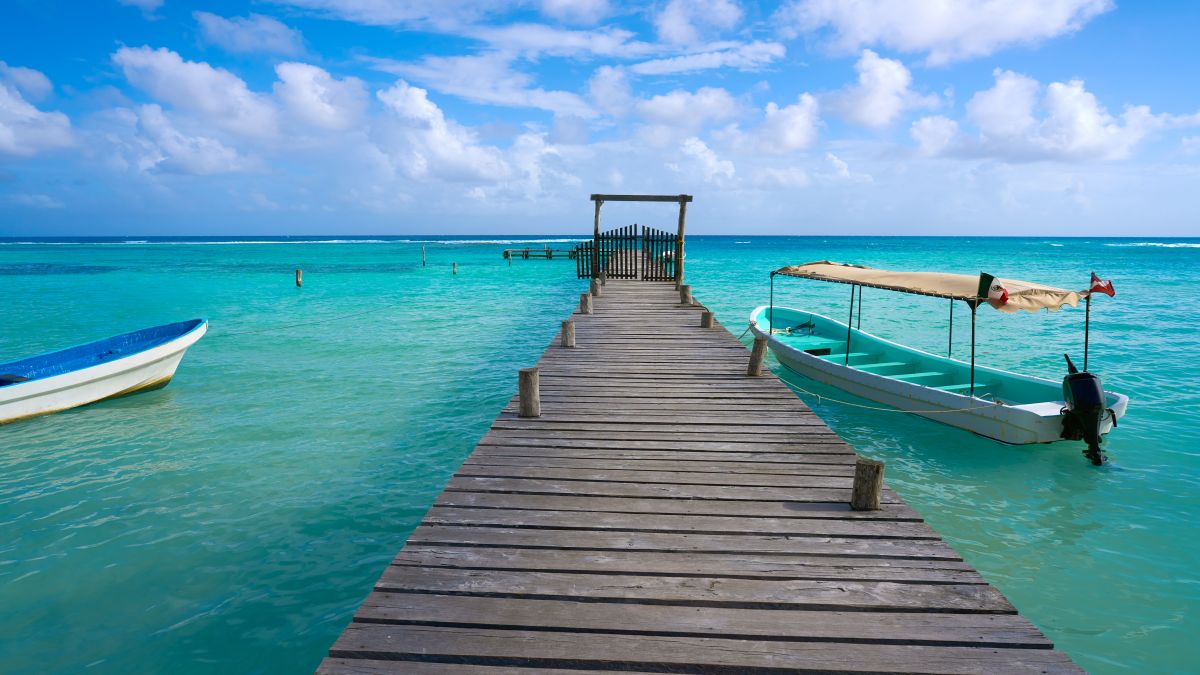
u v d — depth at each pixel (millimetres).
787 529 4926
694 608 3916
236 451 9695
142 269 57656
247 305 29328
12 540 6914
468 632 3670
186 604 5781
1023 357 17172
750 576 4262
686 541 4738
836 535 4840
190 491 8219
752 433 7281
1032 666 3420
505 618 3787
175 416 11516
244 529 7191
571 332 12367
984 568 6531
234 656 5121
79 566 6383
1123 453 9656
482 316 25406
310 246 135500
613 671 3400
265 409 11961
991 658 3482
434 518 5098
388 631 3666
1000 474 8938
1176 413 11648
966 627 3736
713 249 120125
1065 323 23250
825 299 31641
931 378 12078
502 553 4555
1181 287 37781
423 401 12492
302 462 9234
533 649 3523
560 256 81188
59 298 32625
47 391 11414
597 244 26359
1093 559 6684
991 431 9945
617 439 7070
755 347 9969
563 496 5543
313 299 32094
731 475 6020
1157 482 8617
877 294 34281
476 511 5234
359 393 13094
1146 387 13617
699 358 11445
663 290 22516
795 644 3594
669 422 7695
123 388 12641
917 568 4371
